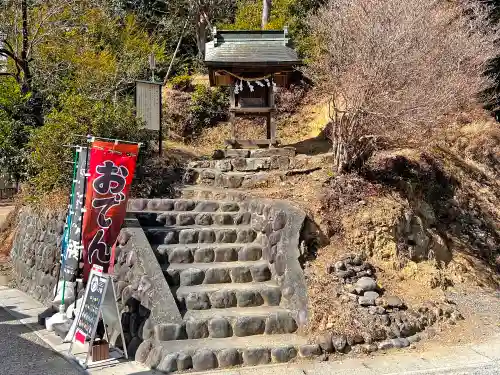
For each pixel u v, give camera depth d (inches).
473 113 410.6
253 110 370.0
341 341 196.5
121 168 221.3
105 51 536.7
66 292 246.7
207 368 183.8
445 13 368.2
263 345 192.5
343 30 280.2
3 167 373.7
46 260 296.8
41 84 448.8
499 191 366.6
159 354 186.7
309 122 472.7
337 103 310.0
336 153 295.7
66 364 193.5
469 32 375.9
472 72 350.9
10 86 420.5
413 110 257.0
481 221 335.6
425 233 285.6
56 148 293.9
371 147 293.7
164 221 263.4
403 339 207.0
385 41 252.8
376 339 203.5
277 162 334.6
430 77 269.0
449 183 342.6
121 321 213.5
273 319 205.3
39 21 454.6
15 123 382.6
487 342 210.7
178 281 222.8
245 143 369.7
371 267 242.4
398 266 253.0
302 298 212.1
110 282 195.9
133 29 621.3
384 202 270.2
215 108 506.9
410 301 231.1
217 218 266.5
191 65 637.3
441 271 276.7
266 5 556.1
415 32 272.1
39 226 321.1
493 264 309.6
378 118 266.5
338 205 264.7
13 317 263.1
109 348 203.3
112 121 303.7
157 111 367.9
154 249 233.5
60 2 495.8
